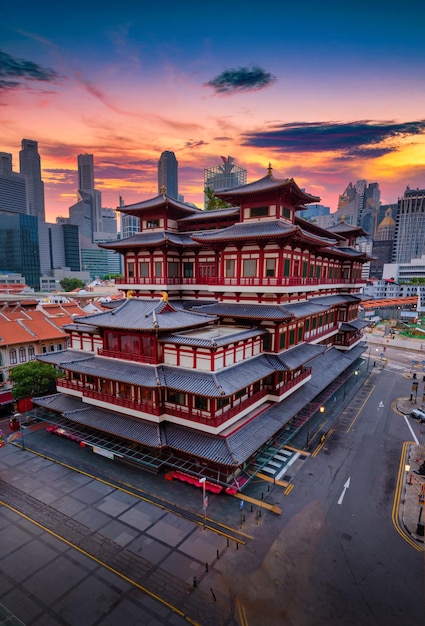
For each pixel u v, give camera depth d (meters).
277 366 44.84
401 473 42.41
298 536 32.00
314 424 56.06
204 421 37.22
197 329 45.97
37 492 37.78
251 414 43.22
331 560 29.42
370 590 26.73
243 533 32.25
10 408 59.53
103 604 25.50
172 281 58.03
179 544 30.86
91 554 29.78
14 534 31.94
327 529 32.94
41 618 24.48
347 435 52.59
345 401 67.12
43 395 58.50
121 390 44.53
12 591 26.42
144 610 25.09
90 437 46.31
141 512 34.78
